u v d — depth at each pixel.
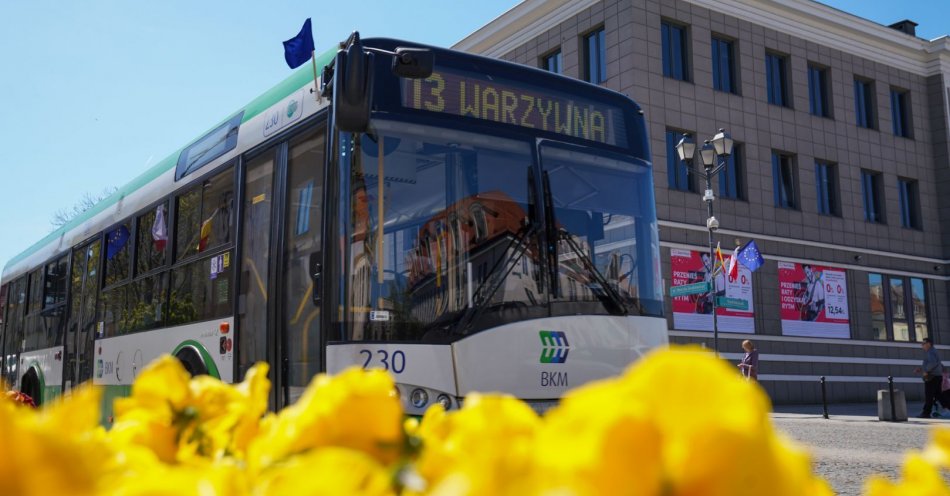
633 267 6.34
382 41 6.01
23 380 12.19
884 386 29.23
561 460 0.39
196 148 7.91
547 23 27.33
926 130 32.34
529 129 6.23
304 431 0.69
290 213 6.14
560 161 6.28
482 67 6.19
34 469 0.42
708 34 26.66
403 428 0.72
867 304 29.36
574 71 26.27
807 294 27.86
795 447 0.46
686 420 0.39
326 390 0.70
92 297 9.72
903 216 31.58
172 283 7.75
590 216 6.27
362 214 5.52
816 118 29.14
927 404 19.98
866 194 30.64
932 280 31.31
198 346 7.08
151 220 8.48
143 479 0.50
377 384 0.71
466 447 0.51
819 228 28.55
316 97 6.05
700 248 25.42
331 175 5.61
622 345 6.05
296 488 0.46
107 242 9.57
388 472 0.53
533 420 0.56
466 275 5.67
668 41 26.11
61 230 11.65
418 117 5.84
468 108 6.05
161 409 0.93
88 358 9.55
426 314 5.50
